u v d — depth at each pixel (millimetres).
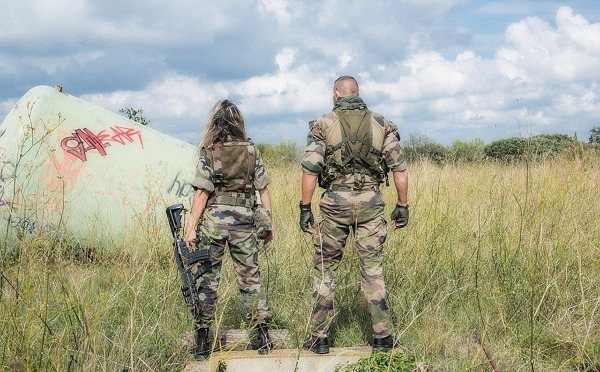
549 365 4316
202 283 4422
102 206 6602
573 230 6059
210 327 4461
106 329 4301
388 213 7758
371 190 4438
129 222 6605
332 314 4516
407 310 5203
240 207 4469
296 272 6113
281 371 4270
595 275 5512
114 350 3943
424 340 4645
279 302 5555
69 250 5316
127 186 6844
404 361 4164
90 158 6852
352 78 4590
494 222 6574
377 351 4352
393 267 5812
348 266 5742
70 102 7180
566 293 5059
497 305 4980
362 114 4461
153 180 6949
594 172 7910
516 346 4414
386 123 4516
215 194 4469
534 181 7469
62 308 3977
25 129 6730
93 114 7254
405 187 4566
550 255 5418
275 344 4703
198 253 4352
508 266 5656
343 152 4387
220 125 4457
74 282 3803
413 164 9867
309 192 4496
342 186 4410
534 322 4879
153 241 5344
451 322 4949
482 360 4188
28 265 3996
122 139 7152
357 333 5023
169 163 7160
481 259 6039
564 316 4738
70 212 6430
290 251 6520
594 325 4574
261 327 4449
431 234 6395
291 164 12383
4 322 3705
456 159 9688
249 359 4238
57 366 3527
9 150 6586
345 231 4492
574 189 7301
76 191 6598
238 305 5434
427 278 5680
